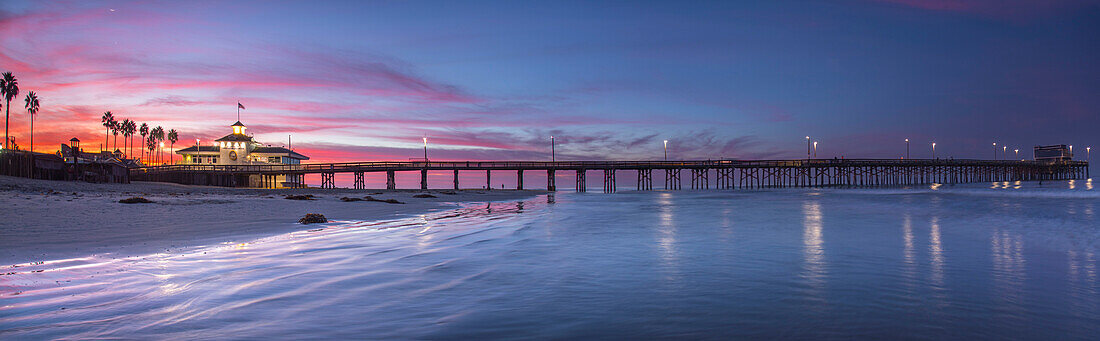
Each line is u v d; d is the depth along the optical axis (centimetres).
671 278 654
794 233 1208
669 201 3309
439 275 669
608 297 550
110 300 516
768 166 7269
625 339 408
